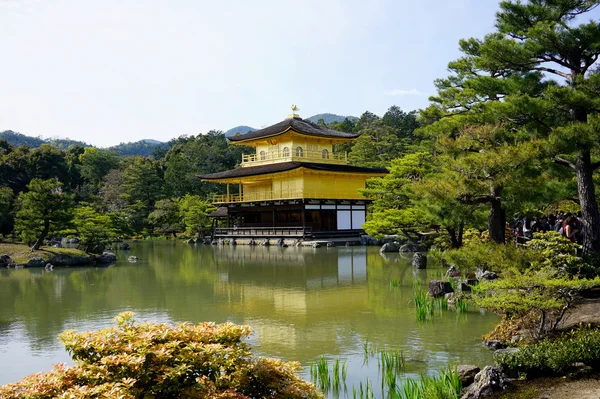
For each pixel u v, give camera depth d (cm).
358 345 1477
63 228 4306
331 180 6384
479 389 971
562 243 1716
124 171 9294
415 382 1063
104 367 645
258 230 6319
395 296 2267
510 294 1301
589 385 918
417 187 1973
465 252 1769
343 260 3909
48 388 622
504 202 1975
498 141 2003
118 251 5447
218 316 1914
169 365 678
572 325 1280
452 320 1756
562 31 1802
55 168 8388
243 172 6638
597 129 1653
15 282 3012
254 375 729
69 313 2048
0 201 5616
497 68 2098
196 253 5078
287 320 1817
